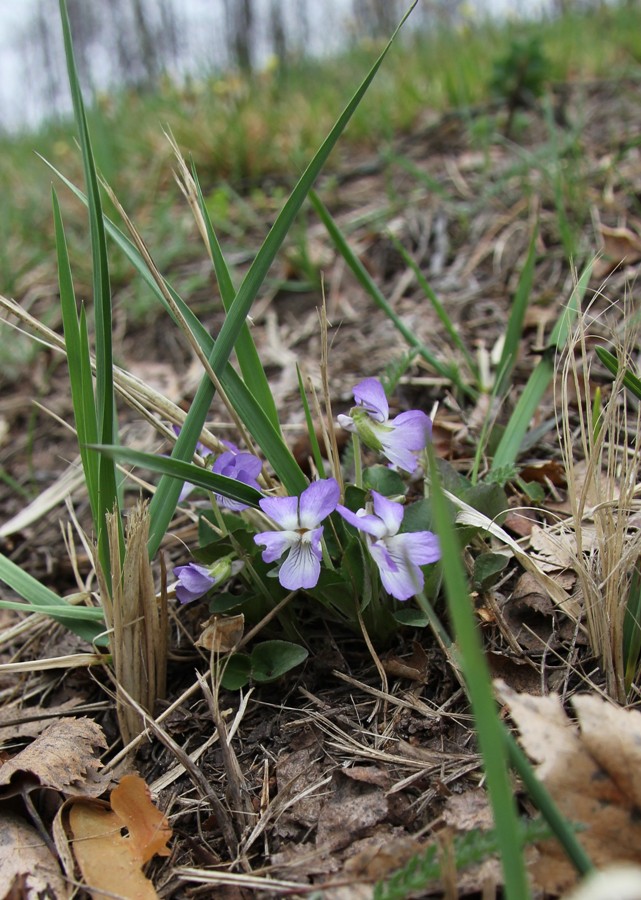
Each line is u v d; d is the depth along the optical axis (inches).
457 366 13.4
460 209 17.6
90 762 9.1
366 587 9.2
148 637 9.5
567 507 11.0
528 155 17.8
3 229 21.3
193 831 8.8
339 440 13.0
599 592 8.9
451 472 10.2
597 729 7.9
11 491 14.5
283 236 9.4
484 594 9.8
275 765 9.1
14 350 17.1
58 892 8.3
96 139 23.8
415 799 8.5
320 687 9.8
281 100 28.0
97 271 9.0
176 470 8.7
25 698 10.4
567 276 15.1
